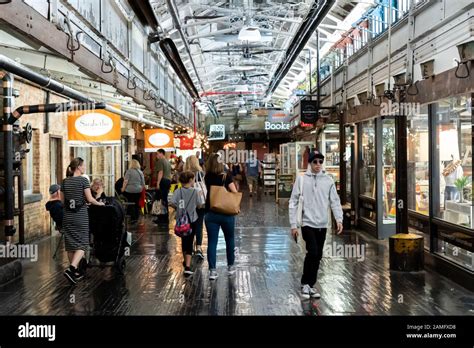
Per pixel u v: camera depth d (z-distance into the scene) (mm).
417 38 9031
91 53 8680
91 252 8789
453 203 7957
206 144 35406
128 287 7578
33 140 11711
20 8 5891
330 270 8578
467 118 7301
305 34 14117
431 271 8484
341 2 13430
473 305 6527
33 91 11266
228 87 30406
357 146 13516
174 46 13930
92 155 17078
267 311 6316
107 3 9742
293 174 22797
